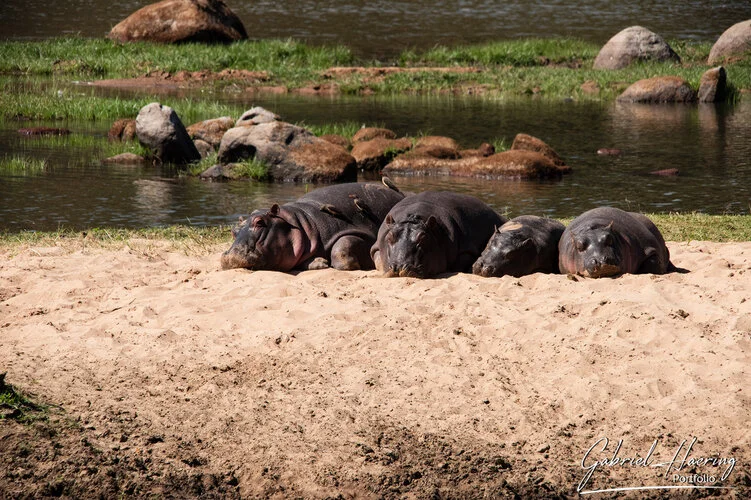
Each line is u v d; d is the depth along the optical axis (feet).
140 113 246.88
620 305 96.78
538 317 95.66
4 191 198.70
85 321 101.81
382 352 89.20
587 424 75.61
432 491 67.87
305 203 126.21
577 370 84.07
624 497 67.26
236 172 228.02
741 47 465.47
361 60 488.85
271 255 120.78
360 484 68.74
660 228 157.99
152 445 74.38
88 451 73.20
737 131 303.68
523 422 76.13
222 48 482.69
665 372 83.15
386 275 114.11
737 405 76.07
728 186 216.54
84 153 251.39
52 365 88.99
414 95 395.34
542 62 486.79
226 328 98.07
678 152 264.72
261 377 85.61
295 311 100.53
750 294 101.09
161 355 90.84
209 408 80.12
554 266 119.96
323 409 79.10
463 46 539.29
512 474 69.72
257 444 74.13
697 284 107.14
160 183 216.74
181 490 69.21
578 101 381.60
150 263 128.57
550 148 248.11
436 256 115.55
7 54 447.01
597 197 205.05
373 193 129.70
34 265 125.80
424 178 234.38
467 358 87.86
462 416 77.41
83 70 433.48
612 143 280.72
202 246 142.41
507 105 365.20
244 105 347.36
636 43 463.01
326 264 122.21
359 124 303.07
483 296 103.45
